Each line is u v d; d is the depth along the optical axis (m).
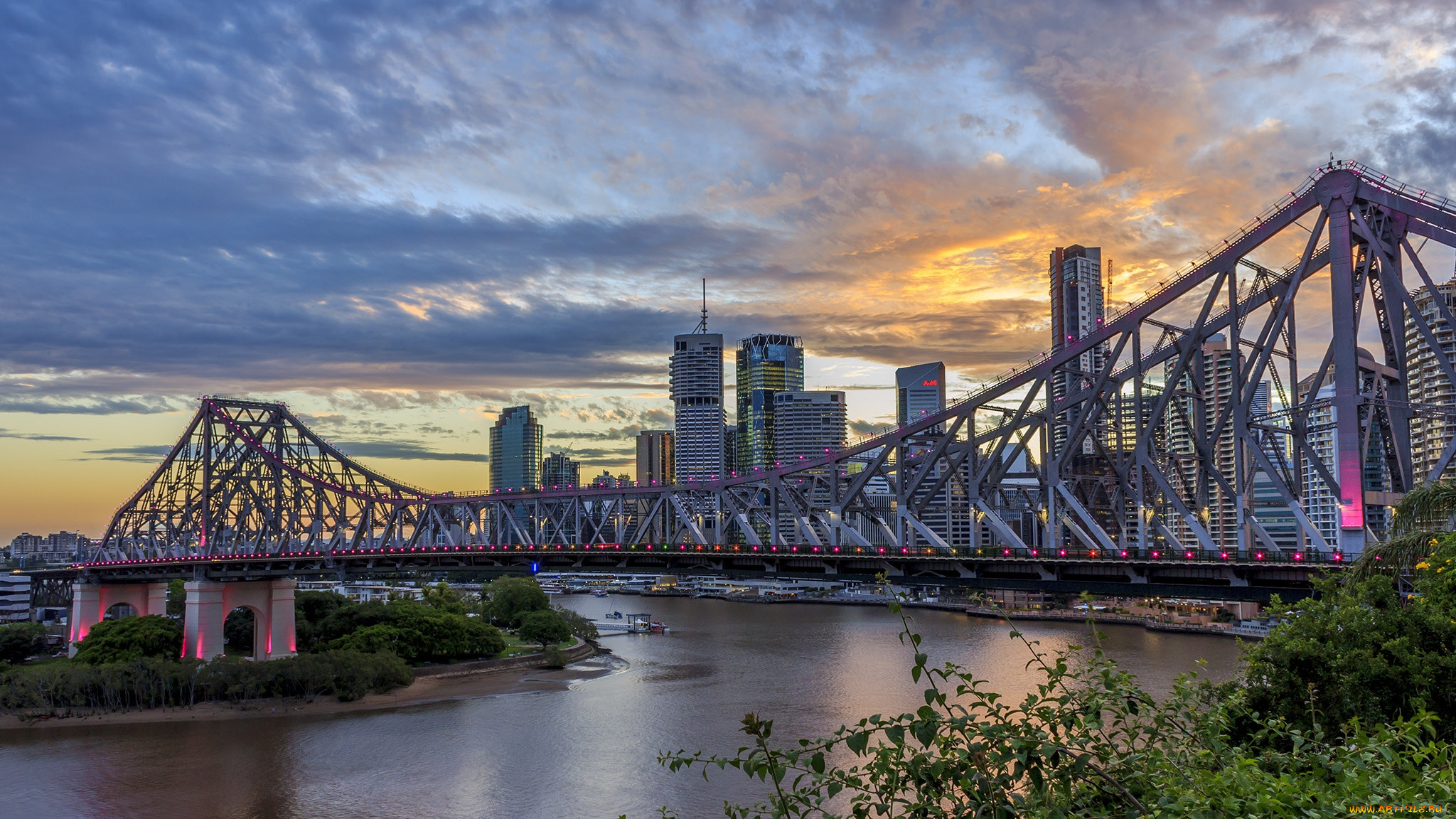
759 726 19.95
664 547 158.00
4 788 104.38
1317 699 44.91
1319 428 109.56
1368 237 104.88
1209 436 121.38
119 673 146.25
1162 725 22.66
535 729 128.12
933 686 18.98
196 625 197.88
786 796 19.38
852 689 146.12
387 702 151.00
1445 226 101.50
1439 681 43.81
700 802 92.56
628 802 93.88
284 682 151.00
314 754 117.56
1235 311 118.50
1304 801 18.27
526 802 95.81
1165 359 133.00
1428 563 51.22
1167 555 102.81
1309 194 110.44
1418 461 194.50
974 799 18.16
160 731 131.50
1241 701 25.25
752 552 142.50
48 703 141.75
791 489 157.62
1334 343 103.56
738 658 186.50
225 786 104.00
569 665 189.00
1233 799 18.30
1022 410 135.88
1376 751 20.77
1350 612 47.69
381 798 98.50
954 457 147.00
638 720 131.25
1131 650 172.88
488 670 181.88
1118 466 132.00
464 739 123.44
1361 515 99.62
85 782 106.44
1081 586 109.06
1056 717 20.20
